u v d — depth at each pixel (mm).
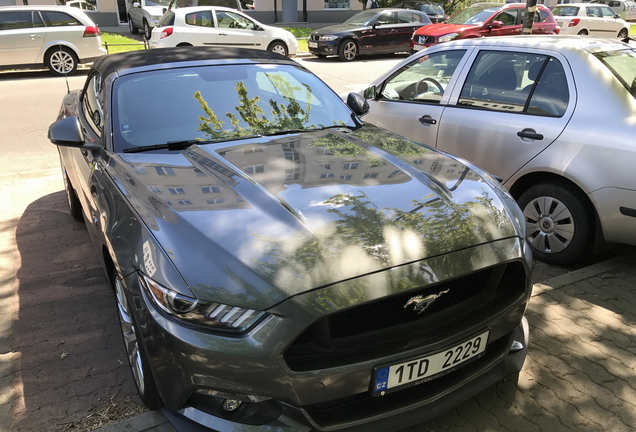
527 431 2404
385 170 2650
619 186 3424
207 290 1907
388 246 2057
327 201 2301
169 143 2992
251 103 3369
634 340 3053
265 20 25547
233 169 2621
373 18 15711
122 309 2523
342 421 1991
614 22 20422
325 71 13336
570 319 3256
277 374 1854
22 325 3191
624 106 3549
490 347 2438
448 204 2369
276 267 1938
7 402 2545
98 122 3357
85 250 4207
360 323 2006
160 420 2393
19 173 6164
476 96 4363
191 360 1896
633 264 3951
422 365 2047
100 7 22609
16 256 4102
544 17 13922
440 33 13031
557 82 3883
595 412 2514
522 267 2330
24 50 12078
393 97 5090
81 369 2797
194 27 13609
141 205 2352
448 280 2043
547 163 3777
